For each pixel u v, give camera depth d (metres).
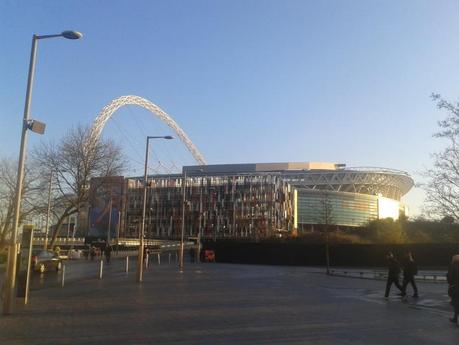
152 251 87.62
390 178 183.38
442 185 28.38
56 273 36.09
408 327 13.45
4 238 56.91
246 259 73.38
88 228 86.06
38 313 14.83
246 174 149.75
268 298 20.67
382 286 29.81
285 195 144.88
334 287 28.36
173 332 11.90
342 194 159.88
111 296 20.08
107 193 63.25
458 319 15.29
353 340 11.23
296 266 65.94
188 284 27.48
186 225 145.88
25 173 57.91
